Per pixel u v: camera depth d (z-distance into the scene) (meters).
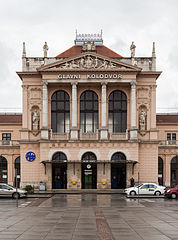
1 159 66.38
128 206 32.94
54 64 56.88
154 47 59.28
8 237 17.50
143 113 58.19
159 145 65.19
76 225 21.27
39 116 58.56
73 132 56.44
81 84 57.97
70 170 56.00
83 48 58.41
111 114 58.88
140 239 17.05
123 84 58.28
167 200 39.94
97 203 36.25
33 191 50.84
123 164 56.66
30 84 58.78
